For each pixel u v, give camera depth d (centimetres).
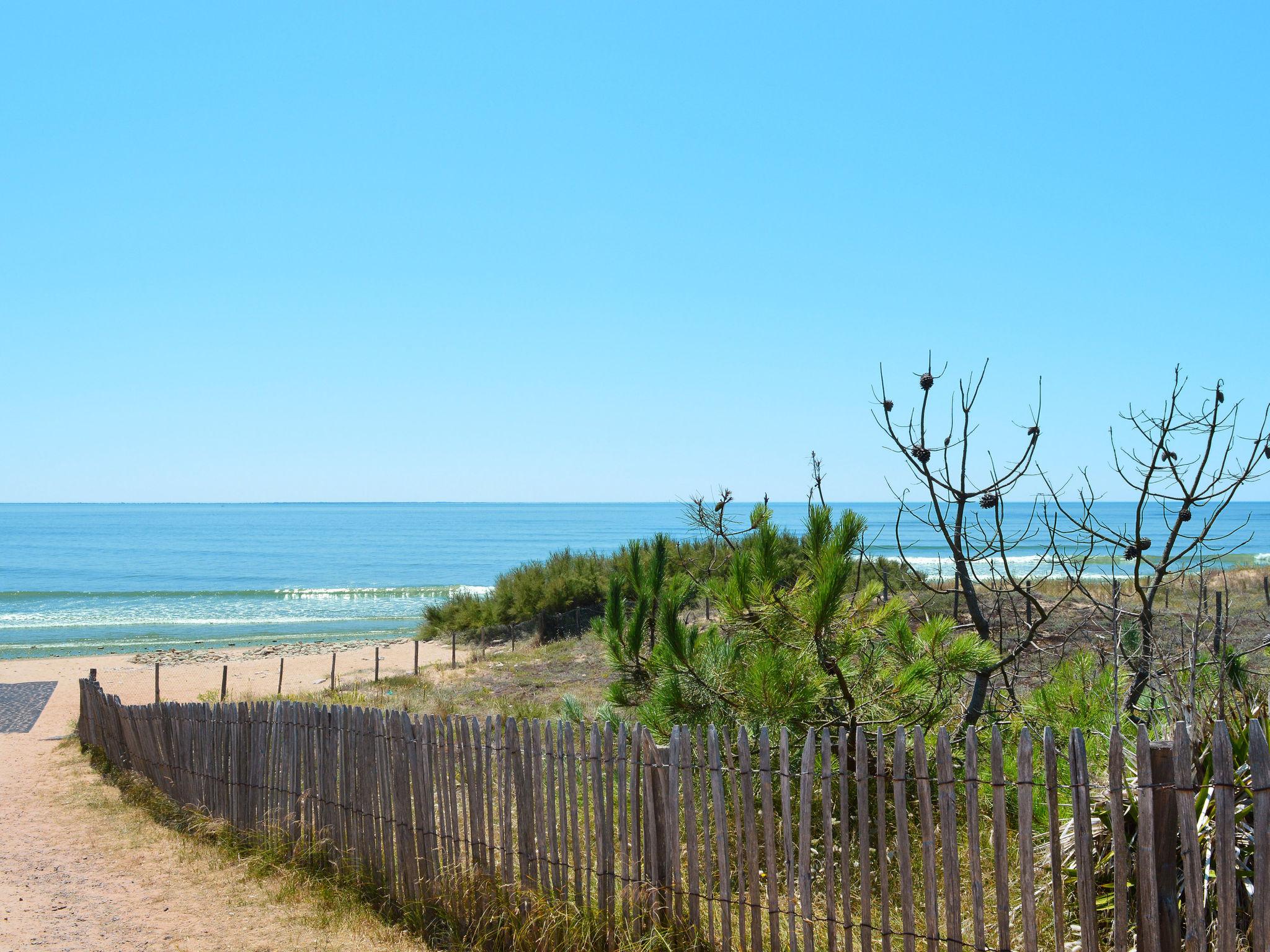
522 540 15425
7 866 809
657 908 466
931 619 646
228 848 786
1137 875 335
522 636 3042
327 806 700
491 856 555
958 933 361
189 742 948
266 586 7675
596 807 494
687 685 629
